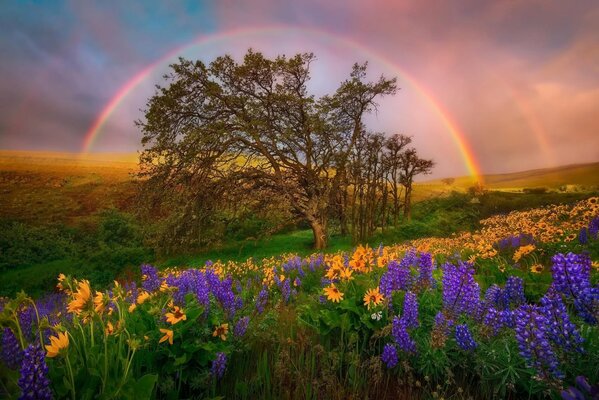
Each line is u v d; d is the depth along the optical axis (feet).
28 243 116.67
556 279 9.40
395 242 89.97
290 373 11.04
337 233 114.32
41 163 213.46
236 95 94.68
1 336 8.30
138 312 12.28
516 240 29.71
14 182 180.45
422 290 14.35
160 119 87.92
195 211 89.04
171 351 10.62
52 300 28.07
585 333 10.20
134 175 90.27
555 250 25.41
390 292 12.93
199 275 15.05
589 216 29.94
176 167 87.40
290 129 92.53
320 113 91.91
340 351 12.19
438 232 97.19
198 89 90.84
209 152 86.79
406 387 10.90
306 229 135.54
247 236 108.17
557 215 42.60
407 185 114.42
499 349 10.69
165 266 84.23
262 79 94.94
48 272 85.51
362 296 13.92
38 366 6.56
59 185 181.27
